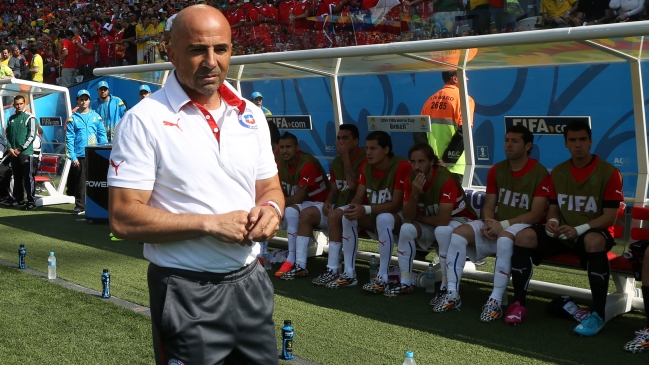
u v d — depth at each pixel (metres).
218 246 1.91
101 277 4.97
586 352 3.70
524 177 4.51
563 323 4.25
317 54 5.25
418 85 8.69
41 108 11.21
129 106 12.72
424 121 5.41
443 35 7.19
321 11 8.75
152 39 11.90
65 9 19.97
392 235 4.98
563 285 4.90
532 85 7.69
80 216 8.83
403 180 5.07
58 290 4.95
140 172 1.84
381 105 9.08
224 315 1.93
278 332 4.02
